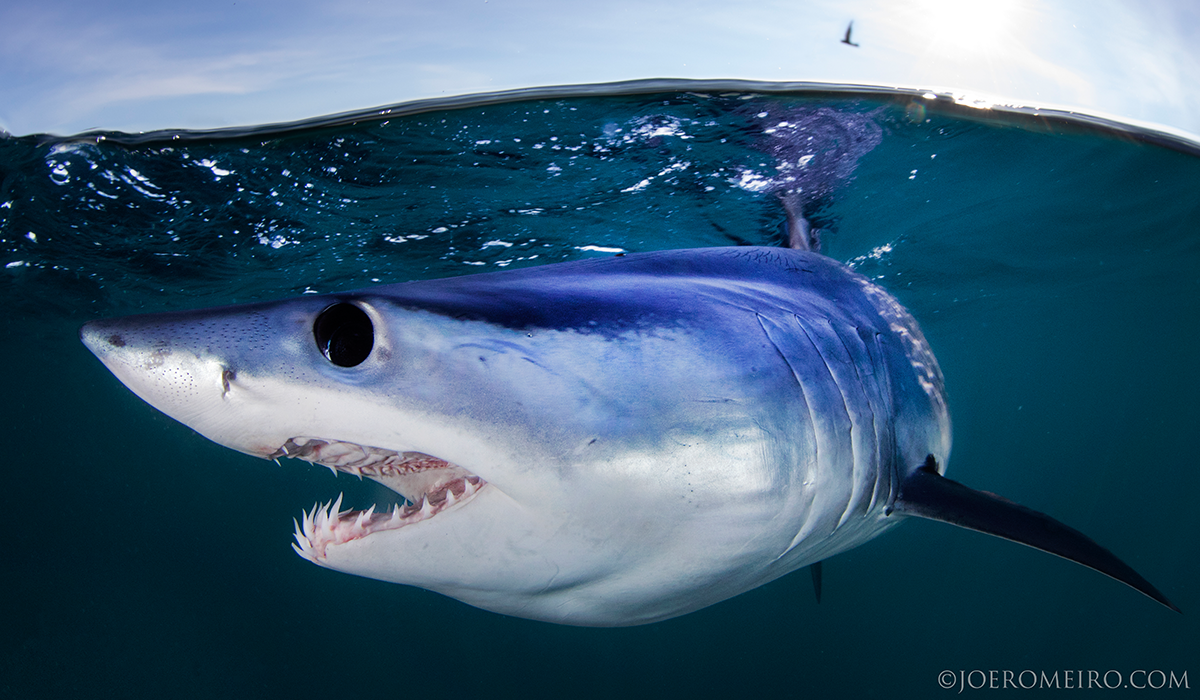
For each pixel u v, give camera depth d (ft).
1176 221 30.55
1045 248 33.58
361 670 58.18
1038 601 71.77
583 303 5.13
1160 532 122.42
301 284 29.94
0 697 56.24
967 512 6.66
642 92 14.11
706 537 4.97
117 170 17.35
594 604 5.35
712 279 6.24
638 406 4.72
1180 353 110.42
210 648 62.49
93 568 92.68
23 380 76.38
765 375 5.24
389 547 4.65
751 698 51.62
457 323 4.65
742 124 15.83
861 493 6.28
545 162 17.57
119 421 101.55
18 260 27.30
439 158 17.04
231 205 20.04
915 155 18.83
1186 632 59.67
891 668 58.08
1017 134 17.61
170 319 4.43
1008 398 187.52
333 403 4.40
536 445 4.50
